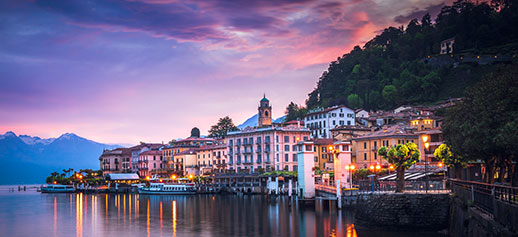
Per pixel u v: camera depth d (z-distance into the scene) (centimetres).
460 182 6397
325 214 9912
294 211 10819
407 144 8000
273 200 14275
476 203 5184
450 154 7975
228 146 19875
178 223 9875
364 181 9606
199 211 11988
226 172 19775
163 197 17912
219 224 9519
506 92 5925
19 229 9656
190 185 19325
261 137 18350
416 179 10700
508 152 5953
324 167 17475
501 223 4044
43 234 8988
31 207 14700
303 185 11156
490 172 6750
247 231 8544
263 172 17588
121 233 8844
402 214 6994
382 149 8425
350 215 9438
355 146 15988
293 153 18150
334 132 19238
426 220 6831
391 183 9494
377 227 7244
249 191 17775
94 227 9700
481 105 6094
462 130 6519
